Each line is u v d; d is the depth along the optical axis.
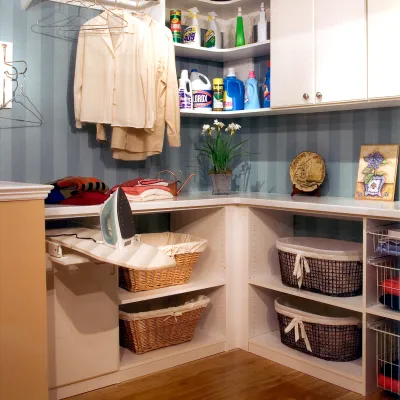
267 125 3.35
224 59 3.43
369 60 2.43
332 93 2.59
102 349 2.44
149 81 2.74
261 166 3.41
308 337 2.63
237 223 2.93
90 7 2.86
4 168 2.63
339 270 2.48
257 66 3.34
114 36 2.69
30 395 1.99
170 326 2.72
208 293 3.04
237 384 2.49
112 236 2.04
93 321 2.41
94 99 2.70
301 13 2.69
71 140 2.86
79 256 2.11
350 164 2.91
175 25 3.05
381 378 2.36
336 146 2.97
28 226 1.96
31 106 2.70
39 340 2.00
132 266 1.85
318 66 2.63
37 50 2.70
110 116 2.69
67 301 2.32
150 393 2.39
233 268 2.94
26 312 1.96
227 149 3.23
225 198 2.87
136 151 2.88
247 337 2.93
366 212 2.27
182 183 3.35
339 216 2.69
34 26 2.69
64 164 2.83
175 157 3.31
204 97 3.21
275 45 2.84
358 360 2.60
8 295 1.92
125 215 2.05
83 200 2.44
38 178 2.75
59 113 2.80
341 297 2.51
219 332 2.97
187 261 2.75
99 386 2.46
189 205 2.70
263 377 2.57
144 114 2.73
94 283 2.40
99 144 2.96
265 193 3.35
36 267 1.98
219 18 3.39
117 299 2.48
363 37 2.45
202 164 3.45
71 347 2.34
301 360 2.63
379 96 2.41
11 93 2.62
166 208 2.61
